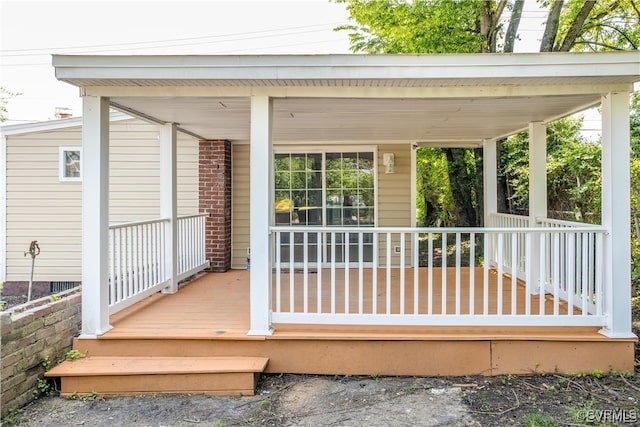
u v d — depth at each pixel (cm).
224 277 716
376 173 808
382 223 812
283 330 415
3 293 844
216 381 372
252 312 403
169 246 588
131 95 396
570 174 1065
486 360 398
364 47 1265
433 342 398
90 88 396
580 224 455
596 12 1063
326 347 401
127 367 377
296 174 816
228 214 791
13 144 839
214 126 604
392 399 359
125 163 817
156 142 816
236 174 811
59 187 841
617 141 384
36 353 363
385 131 659
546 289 547
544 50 1008
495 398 357
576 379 385
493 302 520
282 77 361
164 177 587
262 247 400
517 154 1245
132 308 503
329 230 403
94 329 403
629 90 381
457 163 1426
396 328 420
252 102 395
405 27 1005
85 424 324
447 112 483
